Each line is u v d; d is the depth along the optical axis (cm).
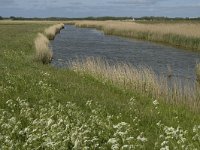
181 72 2630
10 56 2723
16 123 916
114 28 7306
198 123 1143
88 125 916
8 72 1822
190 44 4472
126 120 1076
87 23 11956
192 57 3572
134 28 6638
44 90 1442
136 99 1505
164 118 1165
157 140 861
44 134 791
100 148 773
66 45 4809
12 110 1073
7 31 6650
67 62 3031
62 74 2022
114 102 1330
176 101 1452
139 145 779
